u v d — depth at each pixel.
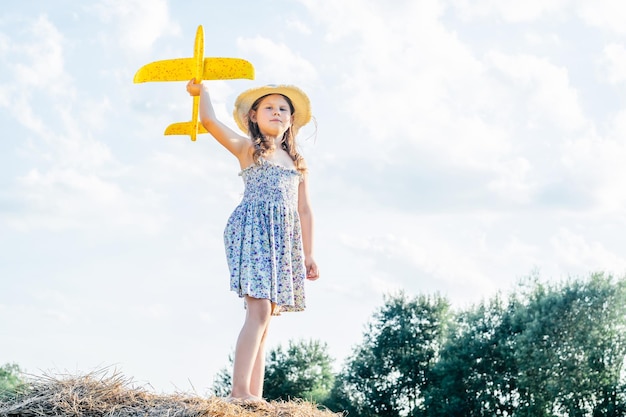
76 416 3.49
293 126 5.12
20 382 3.76
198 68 4.76
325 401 32.09
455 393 28.39
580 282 26.97
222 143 4.79
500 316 28.53
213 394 3.90
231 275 4.55
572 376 26.09
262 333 4.47
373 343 32.31
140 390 3.73
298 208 5.02
